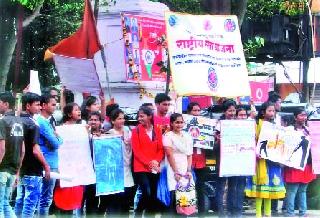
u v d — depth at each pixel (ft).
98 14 60.85
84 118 38.99
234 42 41.98
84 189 36.88
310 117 46.65
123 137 37.04
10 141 33.42
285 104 51.47
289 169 42.50
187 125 39.68
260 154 40.91
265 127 40.98
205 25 41.57
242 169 40.01
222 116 40.88
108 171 36.40
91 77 46.44
